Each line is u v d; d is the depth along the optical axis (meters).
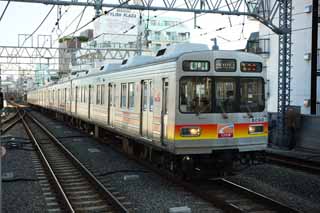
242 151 10.25
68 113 28.62
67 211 8.12
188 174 10.18
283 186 10.49
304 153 16.12
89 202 8.87
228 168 10.33
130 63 14.62
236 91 10.16
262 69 10.46
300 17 22.28
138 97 12.80
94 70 21.80
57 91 35.16
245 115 10.23
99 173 12.19
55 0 14.83
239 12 16.91
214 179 10.77
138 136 12.83
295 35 22.64
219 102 10.01
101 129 20.33
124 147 15.73
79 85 24.45
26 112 53.25
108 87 17.03
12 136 21.52
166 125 10.39
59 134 23.77
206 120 9.90
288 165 13.30
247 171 12.28
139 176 11.56
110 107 16.83
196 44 11.52
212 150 9.95
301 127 16.97
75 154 15.99
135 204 8.66
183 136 9.75
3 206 8.62
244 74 10.24
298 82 22.55
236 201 8.87
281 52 18.00
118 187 10.26
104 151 16.89
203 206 8.48
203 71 9.93
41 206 8.63
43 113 50.16
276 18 23.64
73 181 11.16
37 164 13.92
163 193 9.58
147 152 13.09
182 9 16.17
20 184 10.77
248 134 10.29
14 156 15.60
